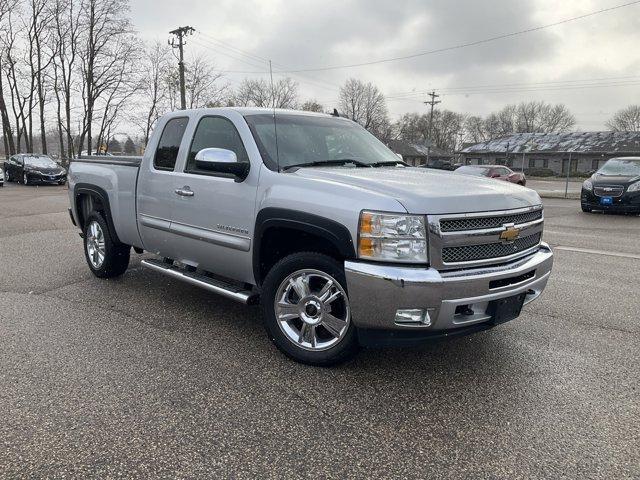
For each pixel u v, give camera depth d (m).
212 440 2.78
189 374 3.56
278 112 4.58
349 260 3.26
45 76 43.19
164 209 4.81
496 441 2.81
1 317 4.67
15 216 12.19
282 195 3.64
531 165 65.19
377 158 4.69
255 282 4.08
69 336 4.23
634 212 14.19
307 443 2.77
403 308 3.10
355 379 3.53
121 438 2.78
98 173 5.77
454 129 109.62
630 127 98.69
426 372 3.66
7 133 42.56
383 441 2.80
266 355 3.91
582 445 2.78
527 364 3.82
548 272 3.89
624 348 4.17
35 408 3.07
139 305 5.09
